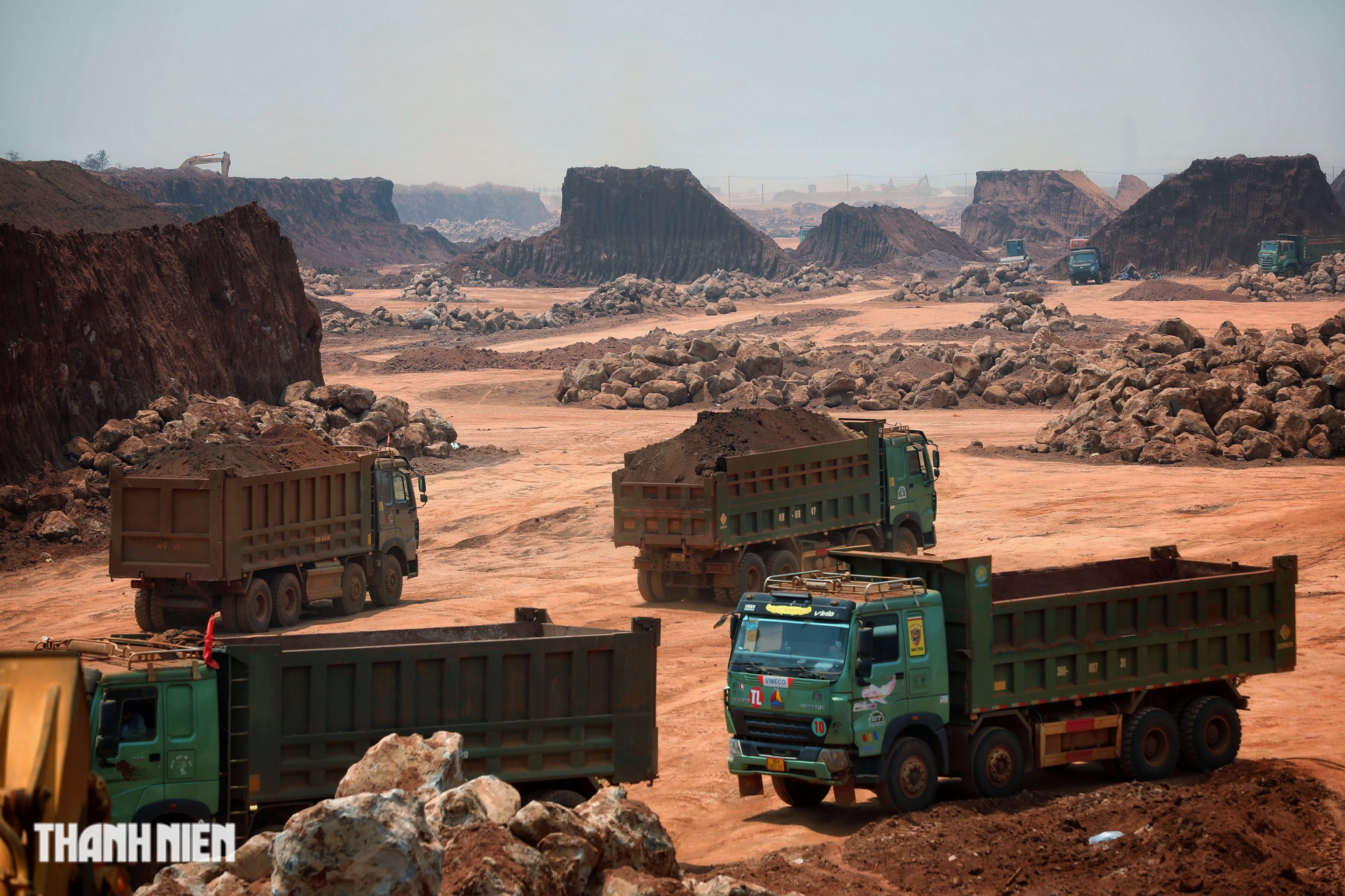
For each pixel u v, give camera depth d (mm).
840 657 30703
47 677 14328
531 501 96750
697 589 65188
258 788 26719
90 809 15422
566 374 168375
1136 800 31078
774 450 64688
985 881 26375
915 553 71062
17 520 84812
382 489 66062
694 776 37156
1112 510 87188
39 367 96312
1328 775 33156
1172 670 34844
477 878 20047
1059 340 169625
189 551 55844
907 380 161375
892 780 30969
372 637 31547
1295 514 81188
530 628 33031
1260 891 24797
